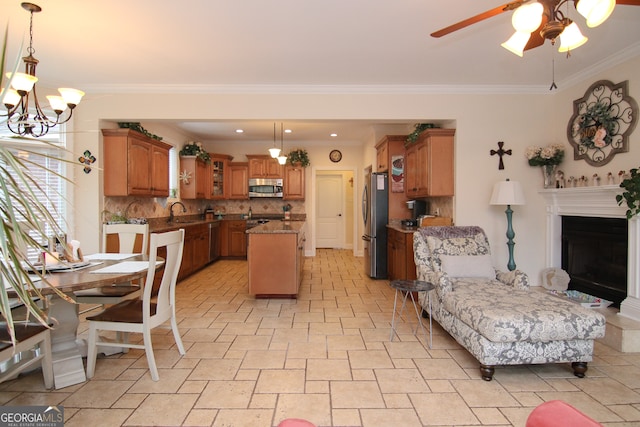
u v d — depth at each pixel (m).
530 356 2.30
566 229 4.02
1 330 2.01
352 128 6.39
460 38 2.95
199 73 3.76
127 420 1.90
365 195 6.07
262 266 4.20
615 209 3.26
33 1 2.39
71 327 2.38
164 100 4.19
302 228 5.18
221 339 3.03
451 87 4.18
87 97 4.11
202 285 5.04
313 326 3.35
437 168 4.32
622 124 3.29
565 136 4.05
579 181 3.82
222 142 7.80
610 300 3.43
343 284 5.12
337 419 1.91
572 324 2.26
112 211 4.38
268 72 3.73
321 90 4.20
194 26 2.75
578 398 2.13
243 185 7.61
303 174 7.66
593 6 1.54
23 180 1.14
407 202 5.38
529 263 4.26
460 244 3.45
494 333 2.22
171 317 2.67
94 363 2.37
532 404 2.06
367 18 2.63
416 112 4.23
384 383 2.30
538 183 4.24
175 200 6.34
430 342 2.87
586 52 3.22
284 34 2.88
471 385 2.28
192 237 5.68
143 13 2.56
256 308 3.92
